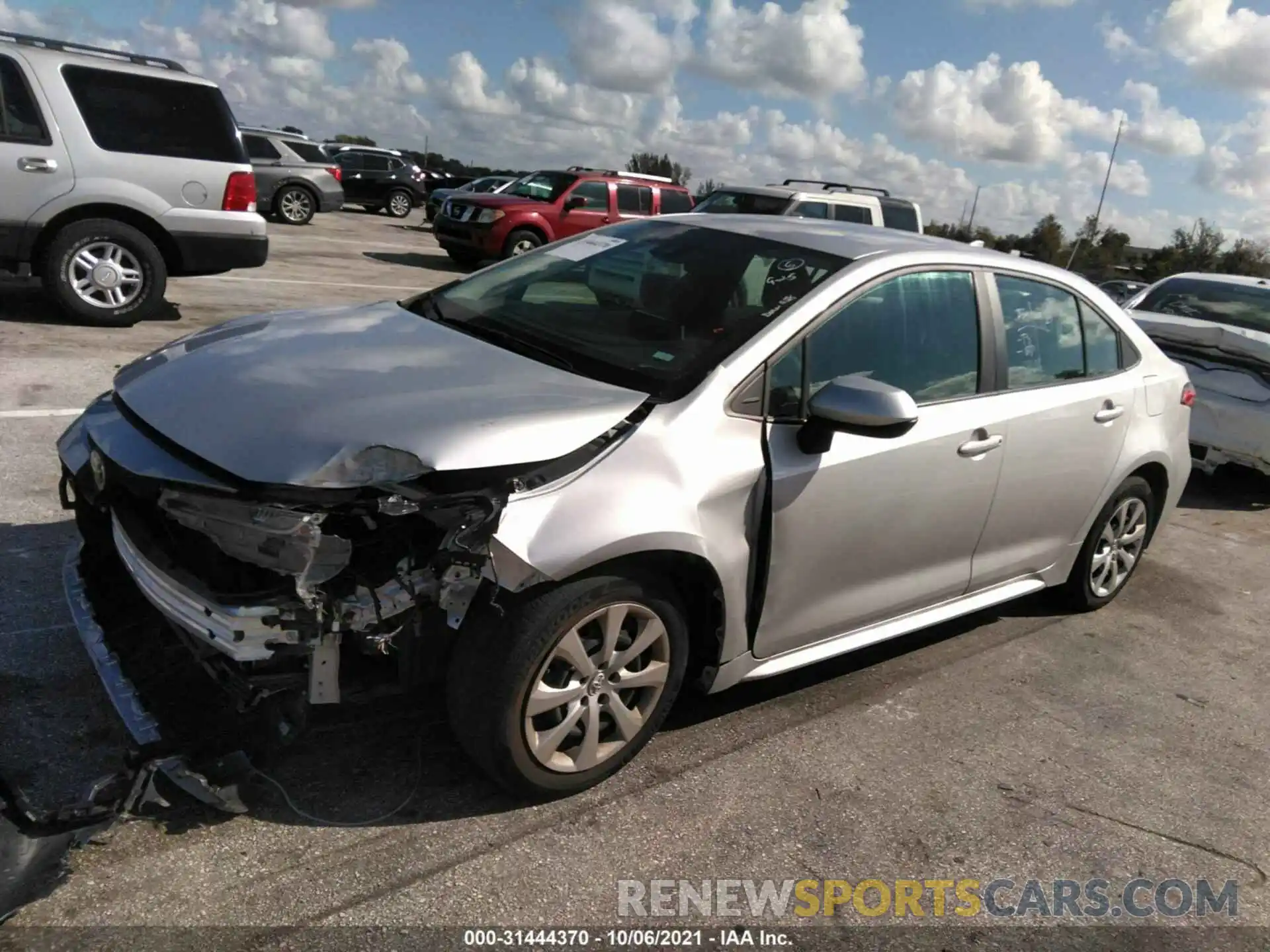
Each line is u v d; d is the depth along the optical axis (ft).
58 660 10.94
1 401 19.34
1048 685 13.94
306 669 8.56
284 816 9.11
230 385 9.62
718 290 11.63
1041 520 14.30
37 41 25.00
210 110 27.02
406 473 8.42
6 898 7.59
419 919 8.22
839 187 48.55
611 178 56.59
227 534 8.25
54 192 25.25
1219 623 17.06
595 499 9.12
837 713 12.39
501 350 11.03
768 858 9.58
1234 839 10.93
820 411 10.22
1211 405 23.73
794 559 10.89
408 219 100.22
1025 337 13.65
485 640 8.95
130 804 8.51
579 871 9.04
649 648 10.07
